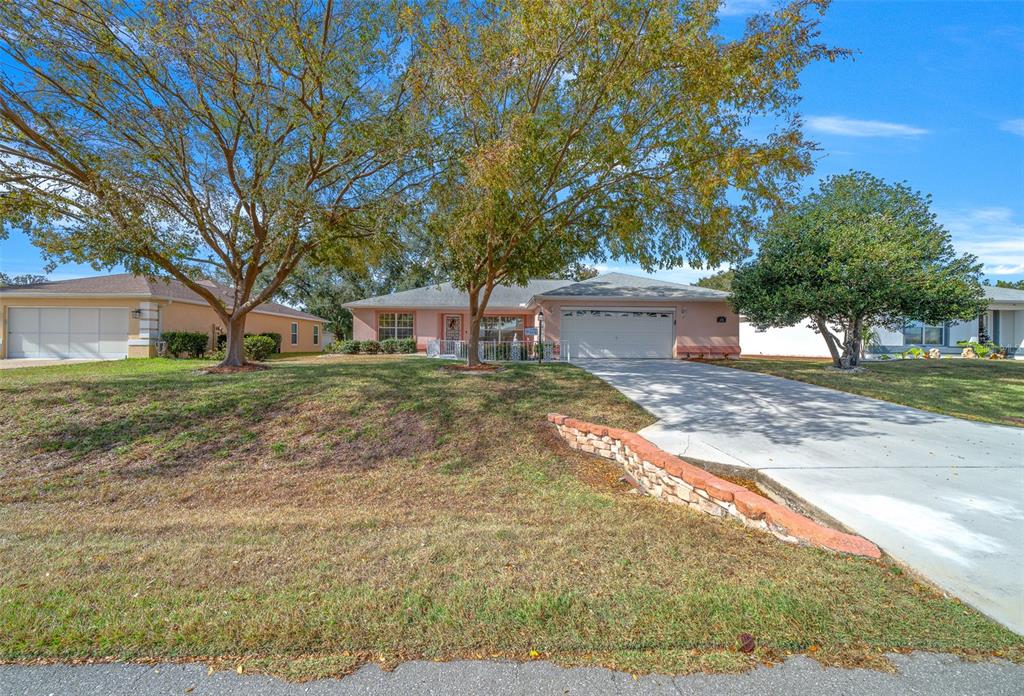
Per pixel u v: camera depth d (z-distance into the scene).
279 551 3.75
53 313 19.50
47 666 2.38
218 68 9.46
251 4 8.63
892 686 2.24
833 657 2.43
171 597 2.99
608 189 9.98
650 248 10.94
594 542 3.89
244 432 7.46
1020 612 2.82
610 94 8.20
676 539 3.94
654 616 2.75
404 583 3.15
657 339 18.98
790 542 3.82
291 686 2.23
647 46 7.61
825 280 12.90
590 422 7.91
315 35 9.54
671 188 9.40
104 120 9.51
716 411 8.70
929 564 3.38
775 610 2.81
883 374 13.28
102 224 9.53
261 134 10.02
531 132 8.28
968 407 9.20
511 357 18.33
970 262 12.56
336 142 10.11
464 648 2.48
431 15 8.72
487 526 4.34
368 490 5.77
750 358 20.61
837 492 4.79
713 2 7.60
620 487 5.82
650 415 8.38
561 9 7.28
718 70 7.50
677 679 2.27
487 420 8.02
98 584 3.19
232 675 2.31
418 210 10.77
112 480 6.07
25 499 5.57
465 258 11.09
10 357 19.34
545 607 2.84
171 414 7.93
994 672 2.33
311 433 7.48
